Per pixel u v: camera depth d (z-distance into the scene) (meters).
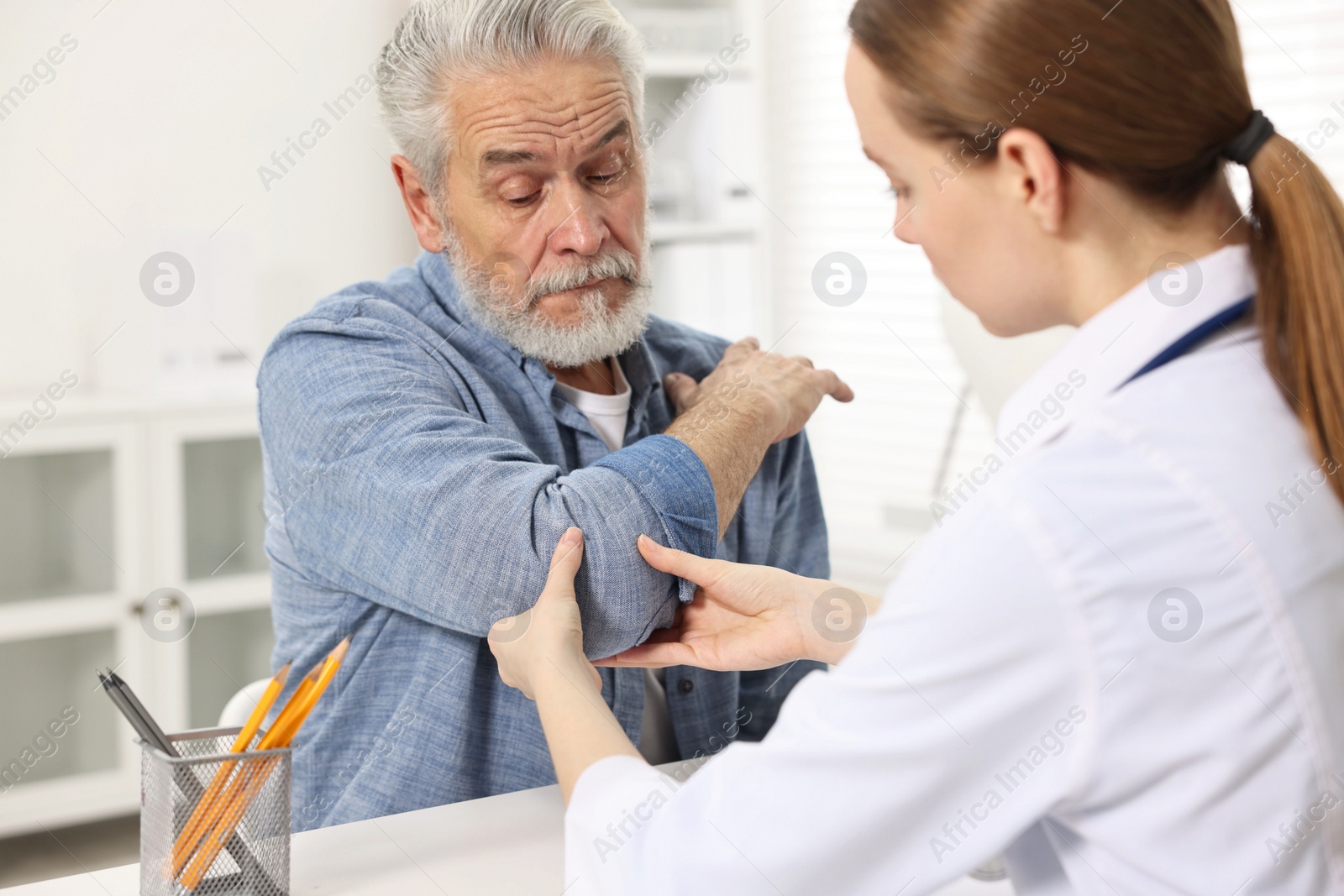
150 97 2.52
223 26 2.59
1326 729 0.52
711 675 1.13
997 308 0.62
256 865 0.69
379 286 1.08
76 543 2.37
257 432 2.51
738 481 0.95
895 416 2.60
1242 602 0.51
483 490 0.86
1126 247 0.58
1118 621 0.50
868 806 0.53
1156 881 0.53
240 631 2.55
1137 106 0.55
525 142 0.96
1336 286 0.55
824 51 2.62
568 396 1.11
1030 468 0.53
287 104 2.69
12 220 2.39
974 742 0.52
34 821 2.29
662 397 1.19
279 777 0.70
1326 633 0.53
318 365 0.97
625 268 1.02
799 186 2.72
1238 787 0.52
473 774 0.99
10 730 2.32
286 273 2.73
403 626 1.00
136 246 2.51
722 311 2.70
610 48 0.98
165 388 2.54
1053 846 0.58
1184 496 0.52
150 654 2.40
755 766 0.55
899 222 0.64
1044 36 0.55
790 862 0.54
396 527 0.89
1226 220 0.59
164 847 0.68
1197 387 0.55
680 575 0.86
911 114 0.59
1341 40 1.91
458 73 0.96
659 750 1.16
